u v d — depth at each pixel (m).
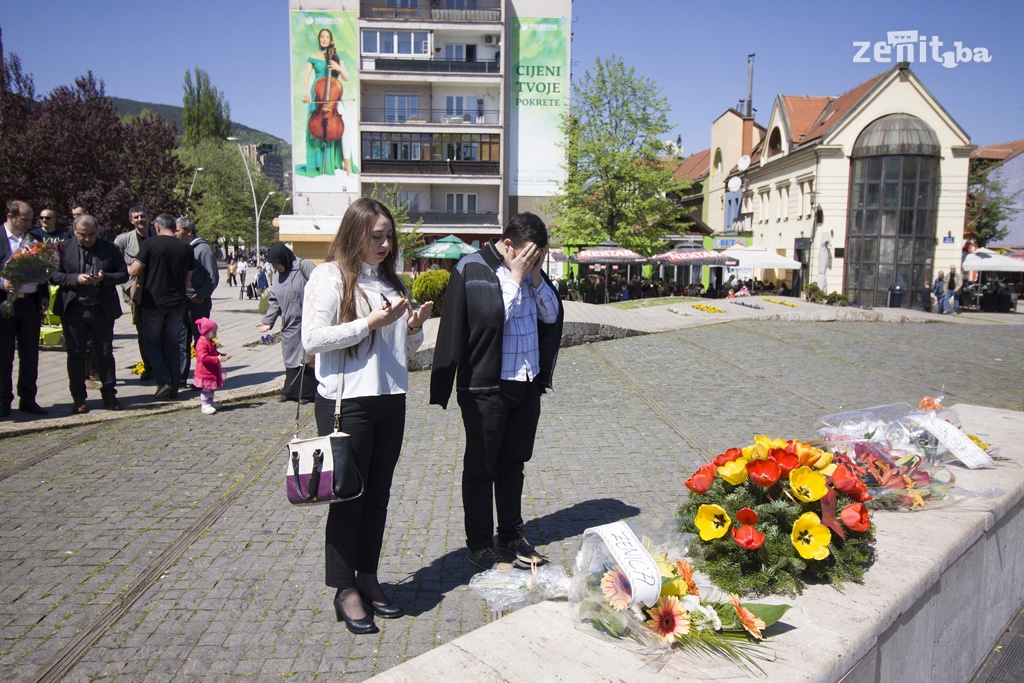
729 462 3.15
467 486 4.18
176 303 8.30
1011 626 4.03
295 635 3.45
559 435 7.50
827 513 2.93
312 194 49.38
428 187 50.66
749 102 53.47
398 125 48.94
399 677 2.22
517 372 4.11
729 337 16.94
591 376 11.27
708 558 2.95
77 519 4.85
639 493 5.61
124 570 4.12
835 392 10.30
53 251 7.06
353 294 3.41
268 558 4.32
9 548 4.37
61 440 6.73
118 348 12.58
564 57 50.34
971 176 49.47
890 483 3.61
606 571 2.64
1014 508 3.92
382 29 48.69
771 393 10.09
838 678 2.34
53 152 19.95
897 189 35.53
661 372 11.75
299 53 48.31
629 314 20.17
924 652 3.04
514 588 3.77
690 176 66.38
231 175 78.62
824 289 37.03
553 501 5.42
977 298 37.72
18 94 21.12
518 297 4.04
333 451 3.26
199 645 3.36
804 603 2.70
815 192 37.22
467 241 51.25
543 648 2.41
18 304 7.25
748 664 2.29
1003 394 10.68
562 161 51.03
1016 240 51.16
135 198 21.08
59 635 3.42
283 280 8.59
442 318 4.10
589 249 36.12
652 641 2.43
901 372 12.48
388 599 3.75
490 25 48.84
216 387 8.06
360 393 3.42
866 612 2.62
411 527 4.84
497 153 49.88
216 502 5.24
